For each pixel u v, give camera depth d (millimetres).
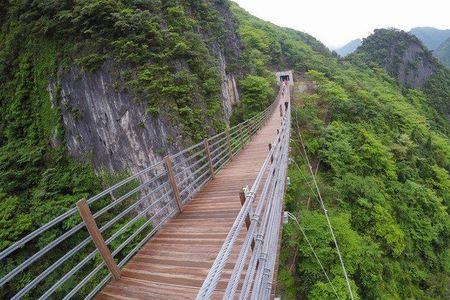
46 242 12430
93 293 3729
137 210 14047
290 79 36344
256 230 3096
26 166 15641
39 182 15180
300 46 52094
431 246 17875
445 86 71812
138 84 14055
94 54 14492
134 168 14562
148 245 5027
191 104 15406
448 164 28734
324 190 15258
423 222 17734
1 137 17344
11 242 12359
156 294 3709
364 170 18969
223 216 5852
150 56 14695
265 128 18531
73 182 14898
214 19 25672
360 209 15453
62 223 13008
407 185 19922
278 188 5422
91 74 14828
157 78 14391
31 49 16469
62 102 15875
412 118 31766
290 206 13508
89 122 15383
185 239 5070
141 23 14938
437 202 19297
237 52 29625
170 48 16016
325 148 18797
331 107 24375
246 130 14555
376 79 51688
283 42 49000
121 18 14266
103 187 14938
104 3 14328
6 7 17281
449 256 17969
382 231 14727
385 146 21656
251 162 10562
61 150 16016
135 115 14273
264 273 3129
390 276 13234
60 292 11438
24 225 12820
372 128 24297
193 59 17578
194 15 23453
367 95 29078
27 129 16797
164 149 13844
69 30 15000
